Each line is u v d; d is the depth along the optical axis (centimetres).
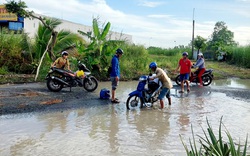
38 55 1759
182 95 1255
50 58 1723
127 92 1305
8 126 720
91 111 902
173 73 2014
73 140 629
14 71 1703
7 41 1728
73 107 948
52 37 1723
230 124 784
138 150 577
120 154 554
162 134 684
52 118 805
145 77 966
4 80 1441
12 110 873
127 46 2241
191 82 1625
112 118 823
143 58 2145
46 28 1806
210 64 3092
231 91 1385
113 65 1024
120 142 622
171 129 727
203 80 1616
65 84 1228
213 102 1092
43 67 1622
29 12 1664
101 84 1555
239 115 888
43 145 595
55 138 639
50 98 1075
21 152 555
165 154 557
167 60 2500
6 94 1110
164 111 925
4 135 652
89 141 624
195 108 978
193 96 1230
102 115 855
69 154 549
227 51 3444
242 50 3152
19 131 683
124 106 989
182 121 805
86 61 1727
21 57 1736
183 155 552
